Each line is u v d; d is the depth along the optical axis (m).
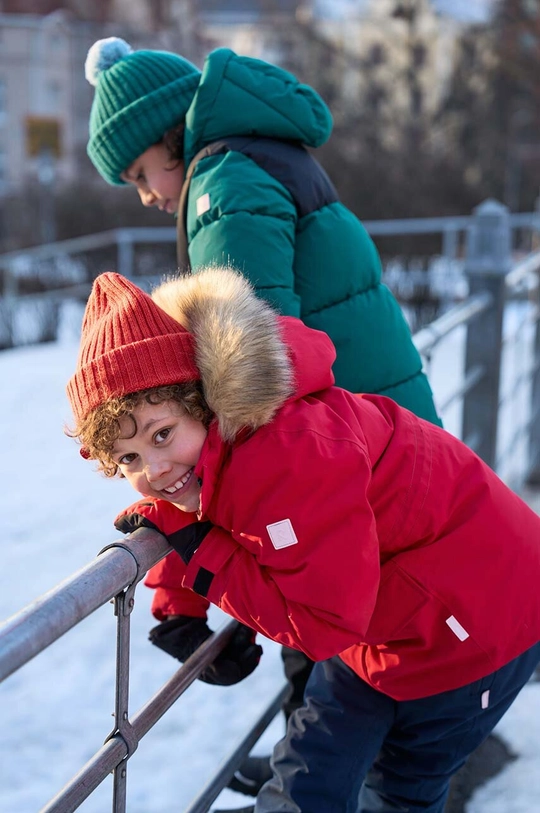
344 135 19.11
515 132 20.45
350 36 21.86
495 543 1.35
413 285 8.85
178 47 24.25
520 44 16.53
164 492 1.21
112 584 1.03
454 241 8.95
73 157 24.70
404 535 1.32
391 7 21.05
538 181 19.95
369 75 20.44
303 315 1.65
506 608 1.34
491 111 20.30
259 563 1.21
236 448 1.20
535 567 1.39
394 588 1.33
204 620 1.47
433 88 21.41
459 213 14.56
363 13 21.45
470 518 1.35
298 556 1.18
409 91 20.91
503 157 20.05
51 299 9.11
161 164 1.78
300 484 1.17
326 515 1.17
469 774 2.03
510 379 5.86
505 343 3.22
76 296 10.90
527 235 14.08
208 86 1.60
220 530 1.23
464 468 1.39
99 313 1.21
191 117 1.64
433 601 1.32
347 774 1.39
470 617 1.32
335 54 20.72
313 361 1.29
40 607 0.92
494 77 19.86
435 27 20.89
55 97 25.72
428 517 1.32
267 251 1.52
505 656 1.35
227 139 1.62
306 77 20.75
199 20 25.31
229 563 1.21
